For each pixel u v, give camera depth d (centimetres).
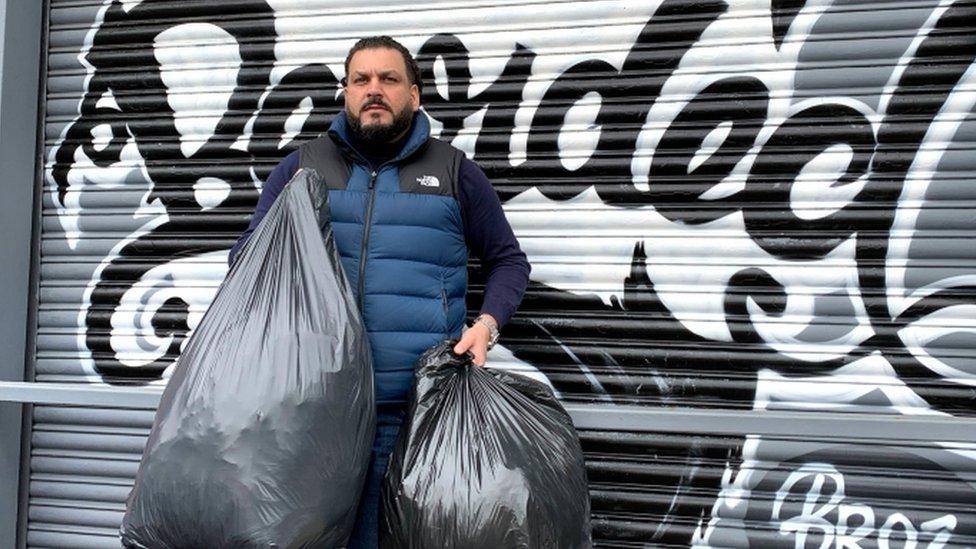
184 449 228
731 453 307
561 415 262
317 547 232
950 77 298
